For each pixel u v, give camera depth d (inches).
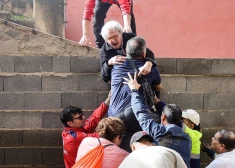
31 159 240.7
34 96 241.8
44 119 241.6
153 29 428.1
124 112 194.5
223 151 184.9
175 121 184.9
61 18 410.0
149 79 199.9
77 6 425.4
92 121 212.8
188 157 180.7
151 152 155.6
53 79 242.2
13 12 414.9
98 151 171.6
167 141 178.5
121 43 210.5
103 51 212.7
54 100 242.1
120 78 199.3
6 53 242.2
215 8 430.3
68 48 245.1
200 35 430.6
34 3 405.7
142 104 187.2
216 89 248.7
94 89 242.7
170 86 245.8
